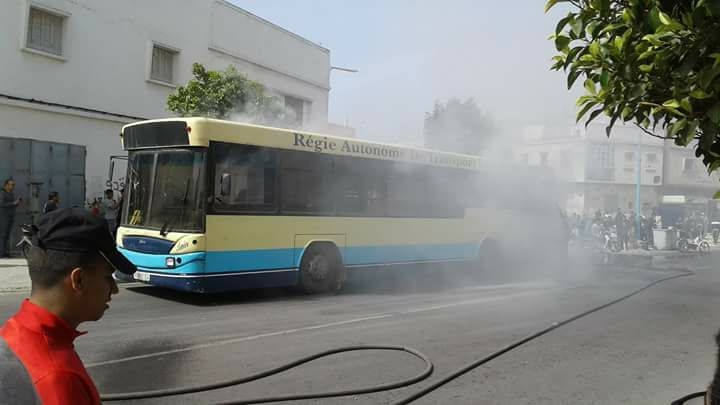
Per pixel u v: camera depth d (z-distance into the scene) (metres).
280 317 7.74
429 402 4.70
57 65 14.02
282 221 9.17
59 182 13.91
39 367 1.40
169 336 6.42
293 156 9.38
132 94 16.03
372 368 5.51
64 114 14.25
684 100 2.40
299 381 5.04
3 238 12.35
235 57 19.52
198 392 4.64
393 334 6.98
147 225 8.63
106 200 12.99
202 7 18.09
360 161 10.44
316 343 6.37
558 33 2.85
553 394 5.04
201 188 8.20
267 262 8.95
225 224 8.41
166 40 16.91
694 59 2.36
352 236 10.25
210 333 6.64
